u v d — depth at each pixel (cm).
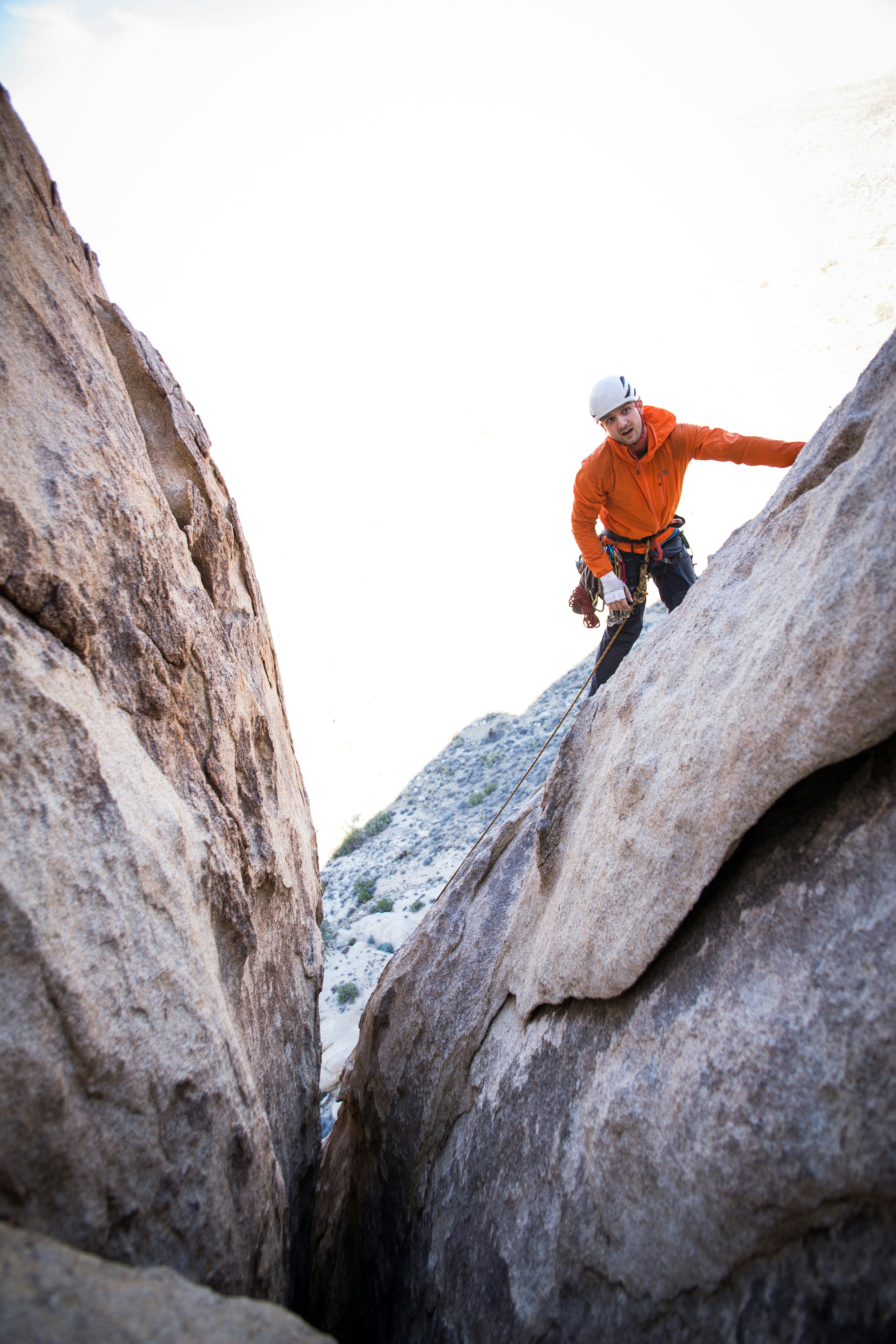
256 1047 352
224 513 469
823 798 196
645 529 424
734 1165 171
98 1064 208
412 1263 321
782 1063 169
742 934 199
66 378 308
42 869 214
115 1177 207
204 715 367
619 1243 203
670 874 223
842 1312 149
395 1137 375
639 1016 226
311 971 510
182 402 449
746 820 198
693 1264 181
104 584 296
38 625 264
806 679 185
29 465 270
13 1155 182
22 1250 158
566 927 284
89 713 268
